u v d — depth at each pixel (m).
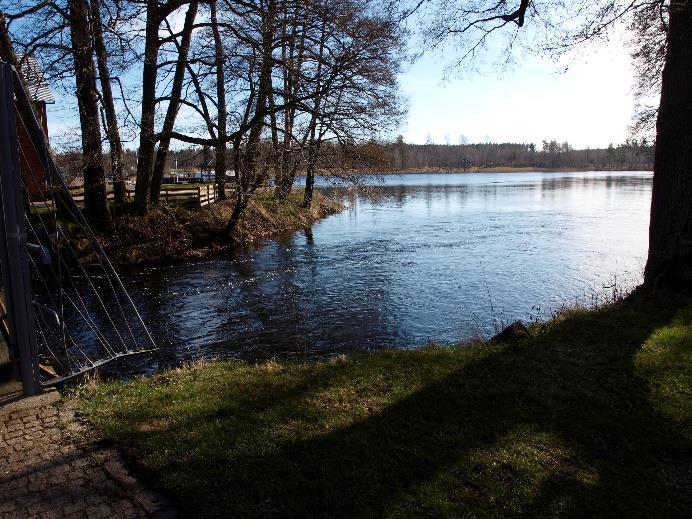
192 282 15.97
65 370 6.10
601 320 7.45
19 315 5.05
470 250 20.77
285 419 4.60
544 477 3.75
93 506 3.46
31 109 5.03
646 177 96.75
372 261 18.95
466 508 3.42
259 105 19.58
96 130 17.81
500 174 133.00
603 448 4.15
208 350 10.02
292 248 21.94
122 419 4.64
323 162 20.84
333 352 9.77
